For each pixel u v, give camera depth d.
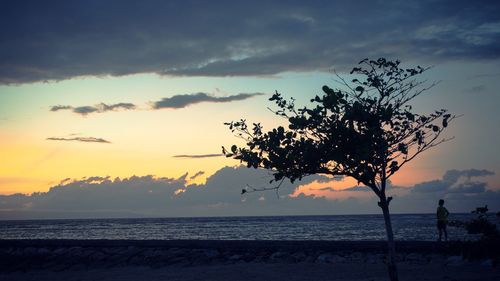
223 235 79.38
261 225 153.00
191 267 23.52
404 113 11.74
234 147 11.40
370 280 17.73
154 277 21.41
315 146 11.41
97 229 140.50
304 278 19.08
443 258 21.17
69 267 26.05
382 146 11.41
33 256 28.70
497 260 18.89
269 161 11.22
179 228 135.00
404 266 20.30
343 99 11.38
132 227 156.00
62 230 134.50
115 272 23.61
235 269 22.02
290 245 25.44
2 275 25.14
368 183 12.03
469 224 21.41
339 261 22.34
